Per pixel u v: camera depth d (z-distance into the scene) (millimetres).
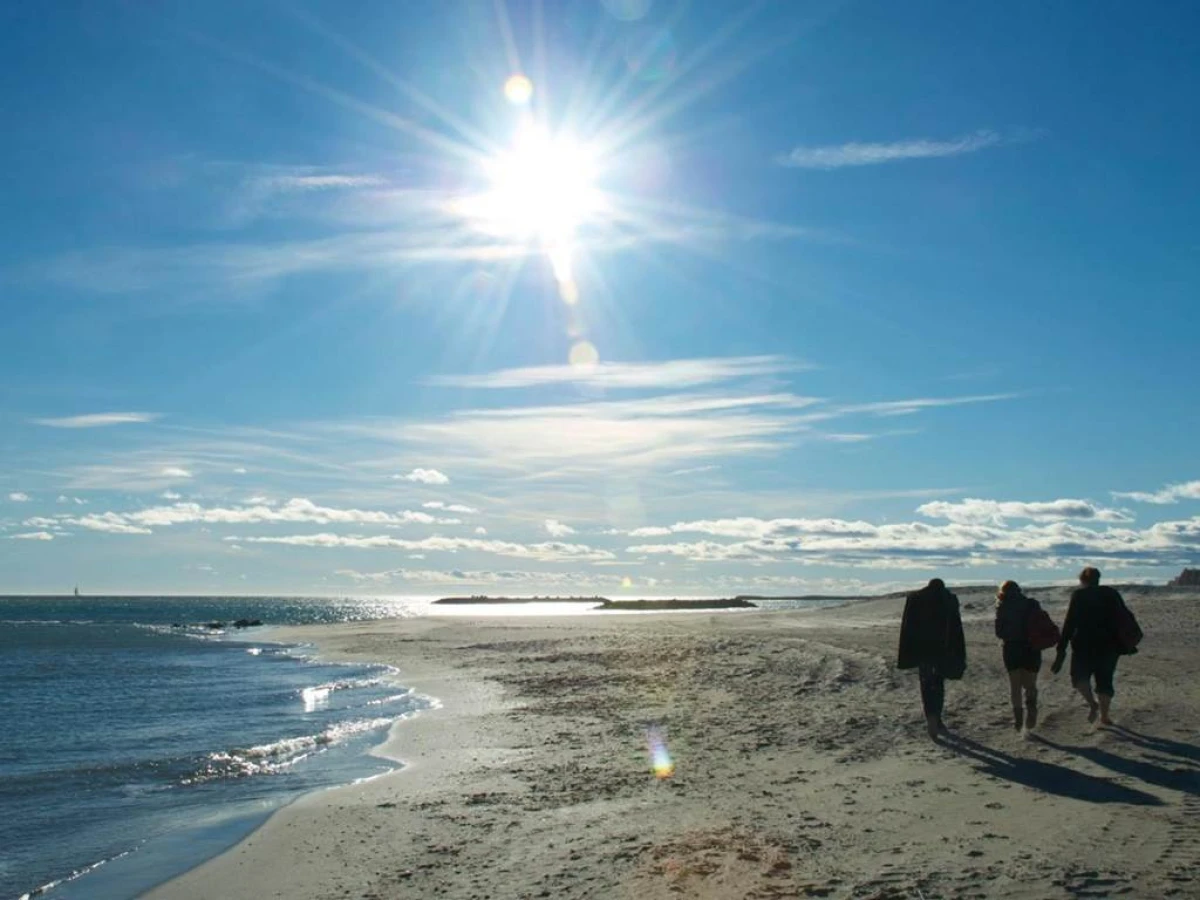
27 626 91750
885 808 9234
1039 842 7688
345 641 52344
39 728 19938
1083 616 13188
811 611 66250
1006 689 17141
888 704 16359
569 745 14672
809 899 6629
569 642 38969
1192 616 34562
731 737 14211
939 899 6414
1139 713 14023
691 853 7969
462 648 41000
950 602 13055
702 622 54562
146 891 8594
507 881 7820
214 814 11539
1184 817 8375
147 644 58031
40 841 10445
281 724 20047
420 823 10258
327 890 8133
